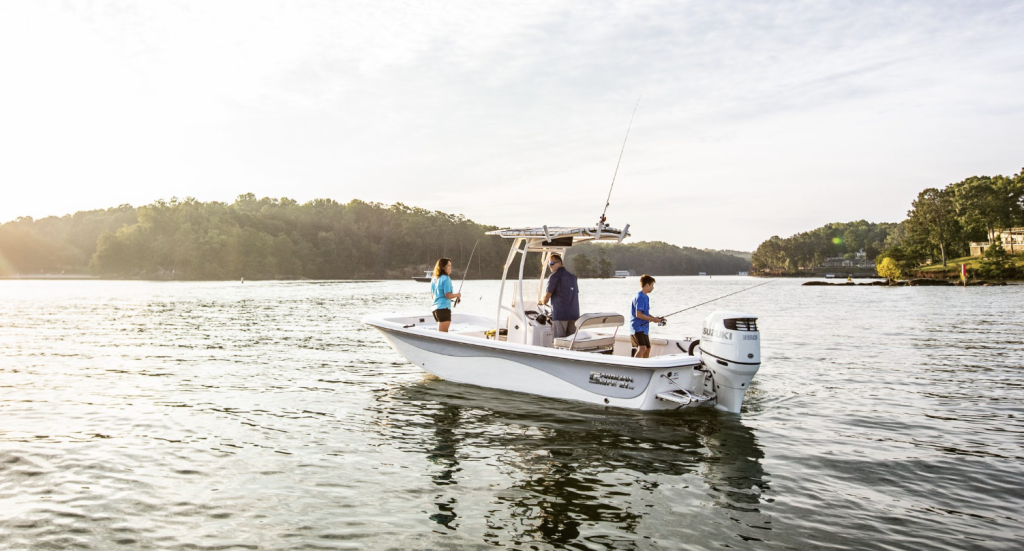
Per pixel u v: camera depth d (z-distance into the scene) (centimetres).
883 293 5147
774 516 433
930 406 770
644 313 764
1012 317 2258
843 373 1012
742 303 3547
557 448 595
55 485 494
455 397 816
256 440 626
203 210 13725
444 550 380
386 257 15275
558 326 809
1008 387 891
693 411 728
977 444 608
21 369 1073
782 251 19775
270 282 10438
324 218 16000
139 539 396
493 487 492
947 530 408
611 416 709
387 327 918
